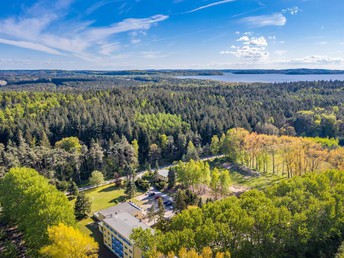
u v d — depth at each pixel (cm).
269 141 10962
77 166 9588
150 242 4291
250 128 13775
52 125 12156
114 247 5659
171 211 7400
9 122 12050
